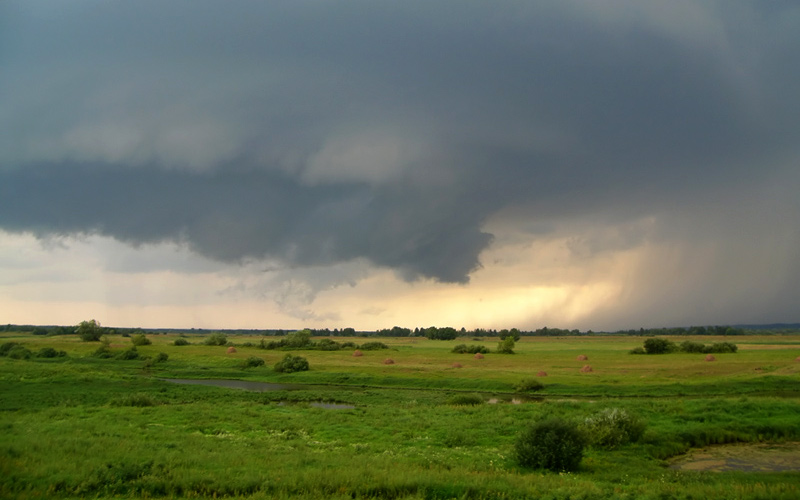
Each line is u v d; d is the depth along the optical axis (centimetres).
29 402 4478
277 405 4644
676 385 5953
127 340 15812
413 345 16438
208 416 3703
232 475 1781
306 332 14050
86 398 4834
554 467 2288
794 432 3177
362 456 2397
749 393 5447
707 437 3036
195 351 11700
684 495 1692
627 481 2088
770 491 1741
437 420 3550
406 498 1579
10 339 15212
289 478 1753
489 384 6638
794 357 8412
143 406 4291
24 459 1820
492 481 1836
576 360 9400
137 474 1738
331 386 7194
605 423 2925
